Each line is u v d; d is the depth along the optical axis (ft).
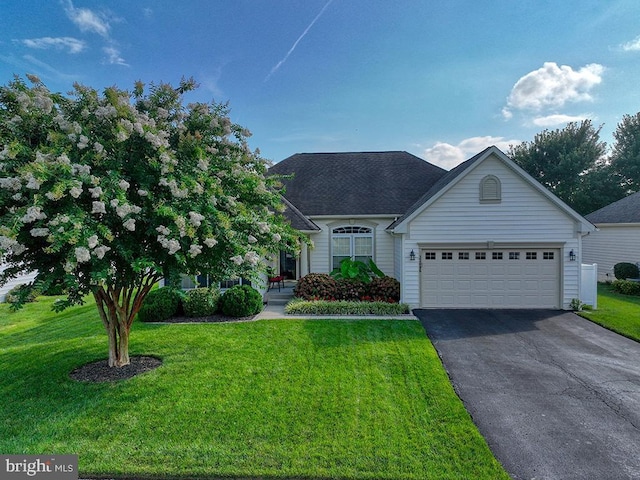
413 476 12.41
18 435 14.80
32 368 22.27
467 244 38.81
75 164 15.75
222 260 19.94
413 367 22.12
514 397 18.85
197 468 12.76
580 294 38.29
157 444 14.16
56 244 13.89
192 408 16.93
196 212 17.58
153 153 18.31
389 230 47.06
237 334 29.30
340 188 55.57
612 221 61.21
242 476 12.46
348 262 46.57
